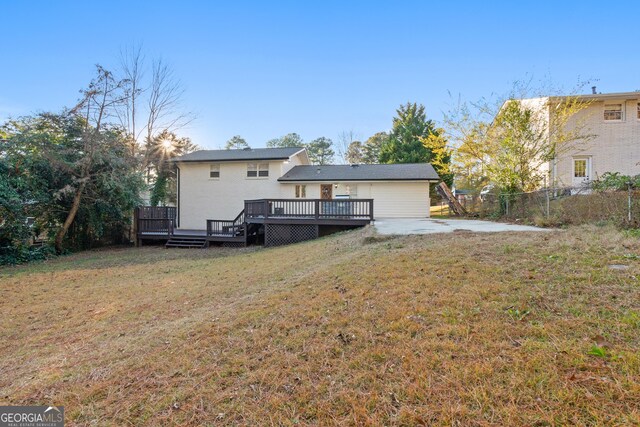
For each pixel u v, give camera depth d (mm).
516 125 12359
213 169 18844
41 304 6105
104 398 2650
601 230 6238
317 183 18016
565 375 2100
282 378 2533
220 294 5477
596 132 14305
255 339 3211
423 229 9141
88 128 13391
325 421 2037
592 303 2996
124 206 14766
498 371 2225
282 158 17766
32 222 12438
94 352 3699
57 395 2789
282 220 13117
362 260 5688
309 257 7809
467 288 3627
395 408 2057
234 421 2162
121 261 10898
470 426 1837
